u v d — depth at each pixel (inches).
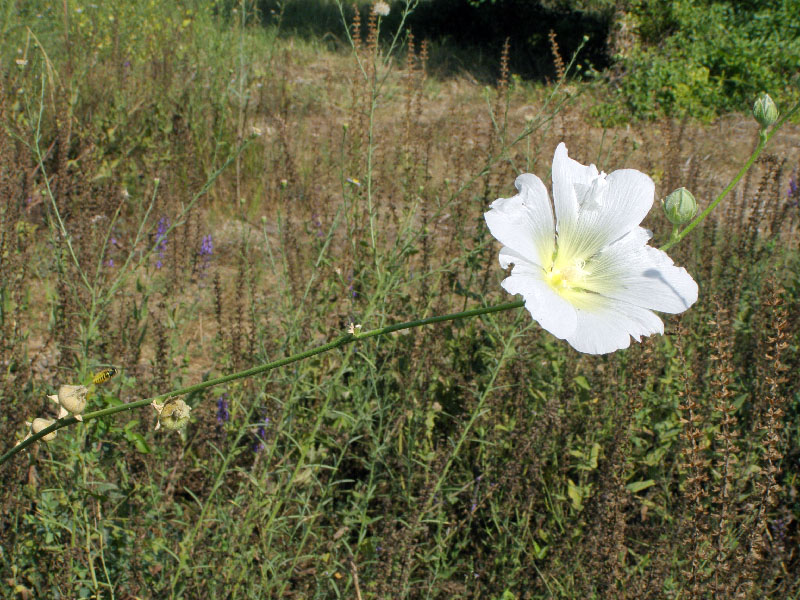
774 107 75.3
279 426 120.6
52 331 139.6
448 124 350.0
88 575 112.4
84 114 280.2
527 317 146.9
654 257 78.6
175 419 67.4
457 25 662.5
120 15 386.0
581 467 132.8
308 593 117.1
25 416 120.6
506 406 150.1
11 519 112.4
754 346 157.2
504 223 75.3
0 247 142.6
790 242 215.9
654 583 109.6
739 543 114.8
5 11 345.4
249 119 331.6
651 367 143.3
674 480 138.3
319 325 157.1
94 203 191.2
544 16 638.5
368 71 192.9
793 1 580.7
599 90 436.5
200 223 203.8
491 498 132.3
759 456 134.8
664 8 572.7
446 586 122.0
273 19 611.8
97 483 110.8
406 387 146.4
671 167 212.7
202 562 114.5
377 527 132.7
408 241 139.3
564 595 118.7
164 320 177.5
